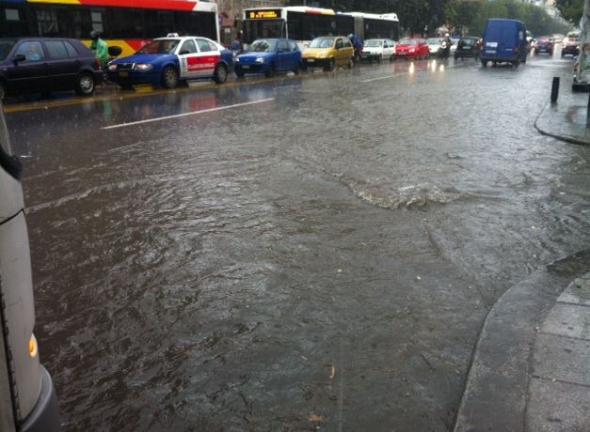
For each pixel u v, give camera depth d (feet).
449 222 20.24
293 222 20.12
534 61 149.18
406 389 10.89
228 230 19.35
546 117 43.65
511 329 12.39
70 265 16.58
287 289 15.01
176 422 10.09
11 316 6.07
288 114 46.16
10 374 6.04
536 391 10.17
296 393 10.80
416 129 39.22
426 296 14.62
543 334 12.11
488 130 39.04
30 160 29.35
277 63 86.38
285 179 25.72
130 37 72.54
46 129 38.68
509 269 16.37
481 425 9.39
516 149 32.73
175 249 17.72
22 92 53.01
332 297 14.57
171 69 66.64
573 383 10.36
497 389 10.28
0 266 5.91
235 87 70.08
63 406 10.54
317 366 11.66
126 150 31.89
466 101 55.47
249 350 12.24
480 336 12.20
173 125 40.55
